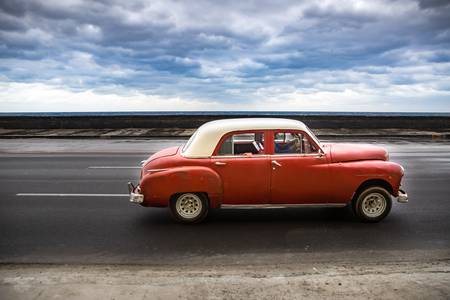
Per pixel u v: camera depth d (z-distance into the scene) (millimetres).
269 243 5766
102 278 4430
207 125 6926
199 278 4234
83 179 10672
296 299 3705
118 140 21312
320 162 6551
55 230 6418
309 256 5246
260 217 7086
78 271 4785
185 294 3807
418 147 17750
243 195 6578
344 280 4094
